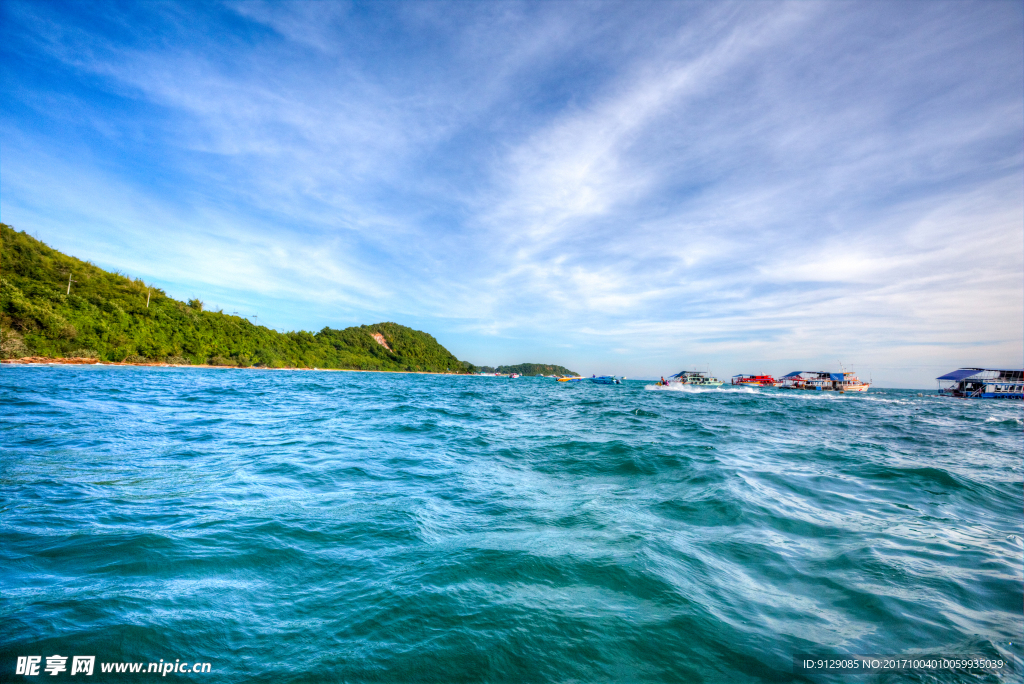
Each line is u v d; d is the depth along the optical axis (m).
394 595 3.82
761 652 3.24
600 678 2.95
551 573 4.29
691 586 4.16
